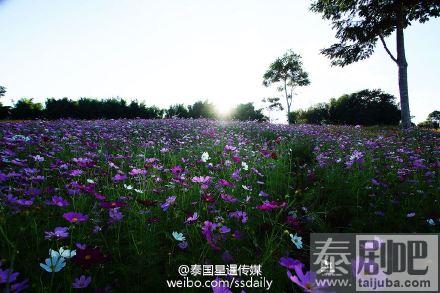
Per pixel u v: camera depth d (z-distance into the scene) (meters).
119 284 1.67
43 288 1.48
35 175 3.13
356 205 3.03
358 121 46.97
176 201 2.95
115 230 2.31
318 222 2.57
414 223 2.64
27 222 2.12
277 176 3.70
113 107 24.02
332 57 19.39
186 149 5.82
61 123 10.75
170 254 1.93
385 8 16.30
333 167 4.21
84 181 3.35
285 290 1.82
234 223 2.56
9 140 4.57
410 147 7.37
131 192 3.01
